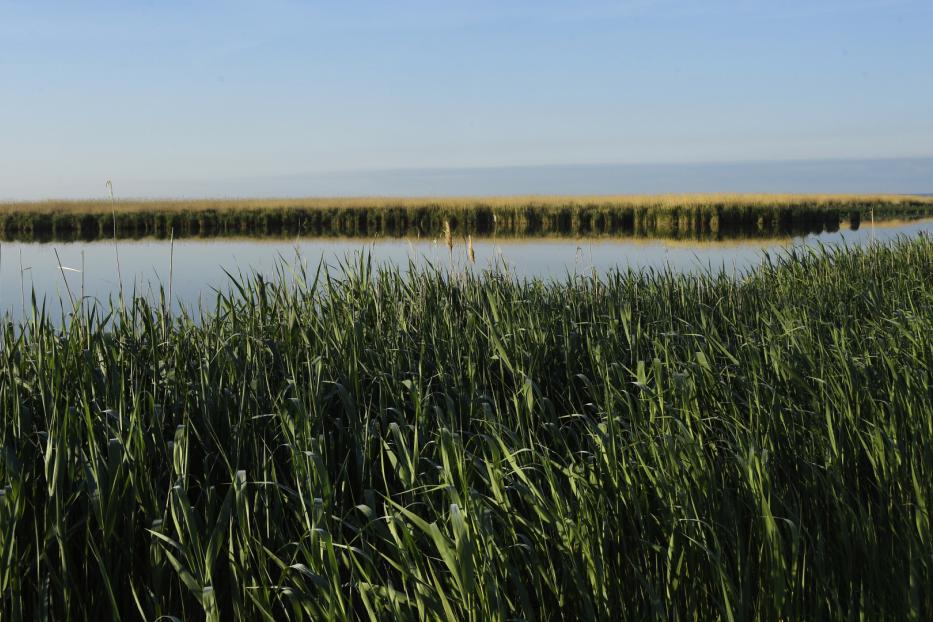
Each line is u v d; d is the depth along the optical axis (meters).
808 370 5.33
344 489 3.99
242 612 3.25
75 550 3.63
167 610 3.45
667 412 4.32
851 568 3.31
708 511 3.48
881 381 5.11
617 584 3.32
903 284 9.78
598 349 5.60
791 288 9.84
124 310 5.28
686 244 32.06
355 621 3.40
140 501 3.59
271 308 6.25
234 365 5.00
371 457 4.34
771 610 3.16
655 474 3.61
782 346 5.96
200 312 6.07
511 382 6.02
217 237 43.41
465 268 7.75
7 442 3.81
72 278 16.95
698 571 3.39
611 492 3.66
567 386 5.95
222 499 4.07
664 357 6.09
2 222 46.81
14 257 25.12
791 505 3.76
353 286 7.26
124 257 25.84
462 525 2.89
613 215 50.31
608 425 3.91
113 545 3.56
